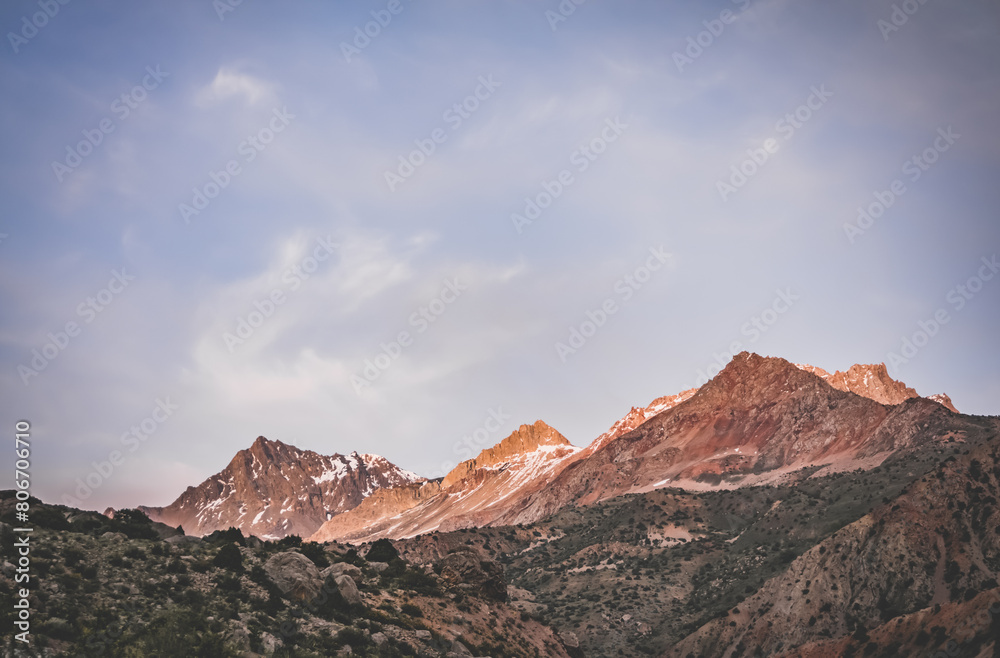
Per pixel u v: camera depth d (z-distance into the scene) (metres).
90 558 54.22
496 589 87.94
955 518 157.25
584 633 199.62
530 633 82.88
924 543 154.12
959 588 143.75
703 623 189.75
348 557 82.94
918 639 114.94
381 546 89.50
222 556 60.56
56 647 44.38
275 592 60.16
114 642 46.47
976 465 166.50
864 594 151.25
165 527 65.50
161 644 47.44
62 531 56.94
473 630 73.69
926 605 143.75
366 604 67.31
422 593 77.25
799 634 150.00
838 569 158.38
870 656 119.88
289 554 63.72
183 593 54.28
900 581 149.75
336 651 55.06
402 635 63.22
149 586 53.53
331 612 61.47
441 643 65.06
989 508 155.62
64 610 47.22
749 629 159.50
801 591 158.50
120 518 63.25
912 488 167.00
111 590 51.38
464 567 87.62
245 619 54.19
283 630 55.22
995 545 148.88
